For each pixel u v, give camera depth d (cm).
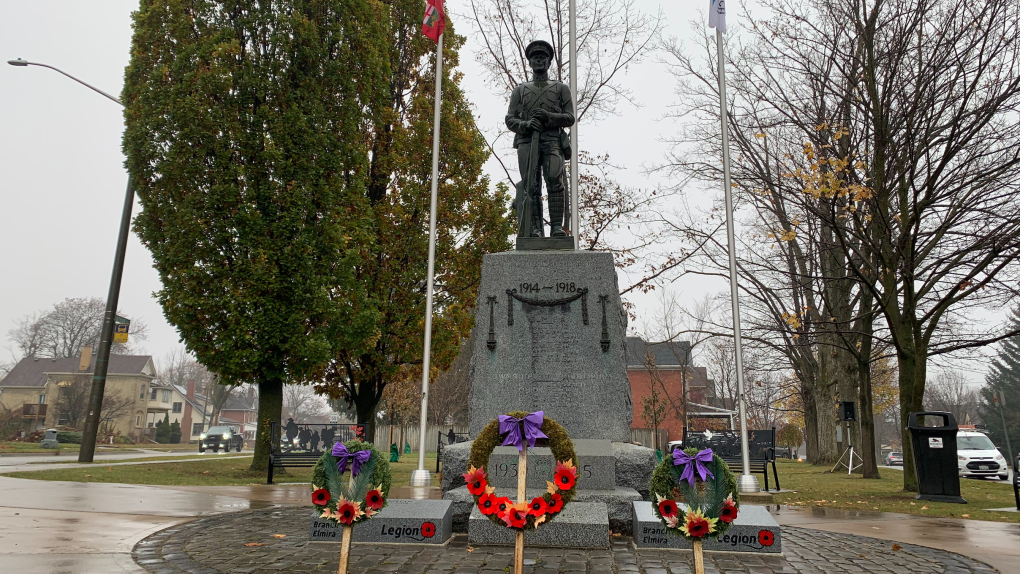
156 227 1725
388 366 2130
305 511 884
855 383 2458
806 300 2511
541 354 816
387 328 2123
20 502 891
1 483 1166
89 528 698
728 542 604
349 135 1869
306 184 1725
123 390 6894
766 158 2077
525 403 801
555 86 959
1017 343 6025
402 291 2156
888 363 4541
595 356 811
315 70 1795
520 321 828
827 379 2959
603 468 710
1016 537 765
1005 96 1322
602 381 803
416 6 2417
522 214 923
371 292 2091
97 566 516
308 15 1841
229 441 4381
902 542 716
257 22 1733
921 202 1440
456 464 755
